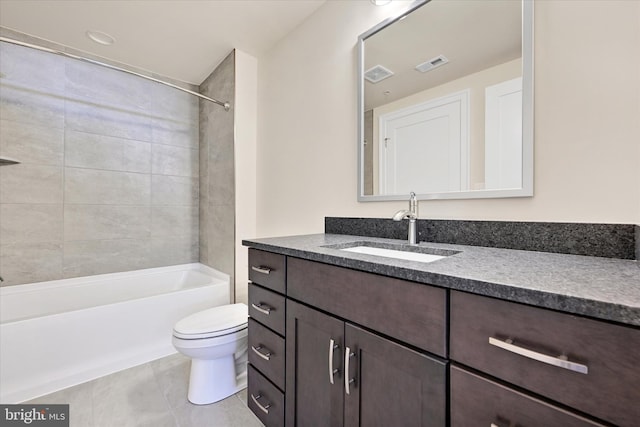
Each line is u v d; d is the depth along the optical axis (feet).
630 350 1.36
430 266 2.28
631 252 2.60
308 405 3.22
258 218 7.92
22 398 4.87
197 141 9.77
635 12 2.60
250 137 7.90
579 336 1.50
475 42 3.71
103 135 8.04
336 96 5.61
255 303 4.11
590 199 2.84
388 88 4.68
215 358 4.86
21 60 6.91
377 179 4.84
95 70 7.93
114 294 8.04
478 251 3.18
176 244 9.34
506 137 3.41
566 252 2.95
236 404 4.80
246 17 6.28
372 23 4.97
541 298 1.59
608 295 1.50
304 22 6.39
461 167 3.82
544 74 3.12
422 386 2.15
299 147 6.51
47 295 7.10
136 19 6.34
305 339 3.24
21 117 6.93
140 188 8.66
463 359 1.94
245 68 7.76
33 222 7.10
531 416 1.64
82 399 4.89
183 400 4.88
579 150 2.90
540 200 3.16
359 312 2.64
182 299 6.91
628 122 2.64
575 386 1.51
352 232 5.16
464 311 1.94
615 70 2.70
